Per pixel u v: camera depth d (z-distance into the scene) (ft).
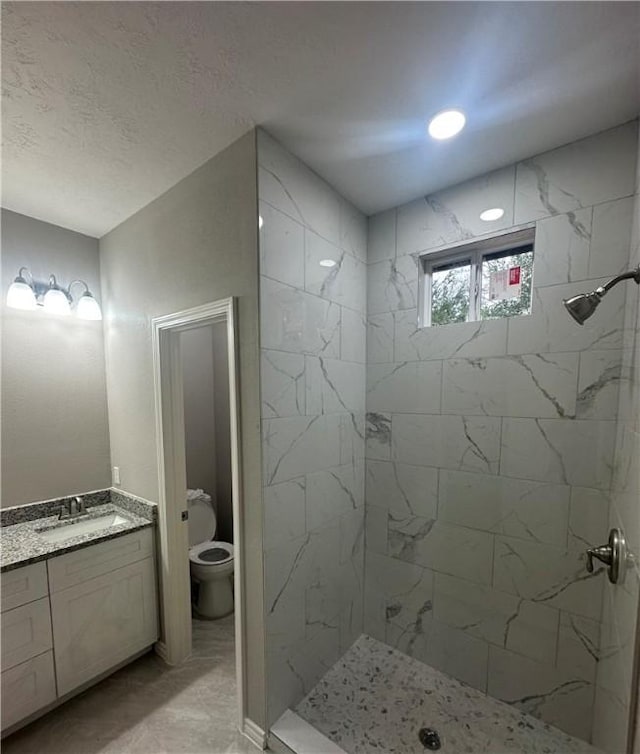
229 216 4.79
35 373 6.57
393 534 6.51
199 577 7.66
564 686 4.90
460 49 3.36
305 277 5.25
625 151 4.35
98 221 6.76
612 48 3.33
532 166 5.00
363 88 3.81
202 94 3.84
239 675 5.00
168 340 6.20
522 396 5.16
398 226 6.34
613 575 3.52
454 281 6.09
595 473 4.62
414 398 6.21
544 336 4.96
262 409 4.59
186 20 3.04
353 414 6.43
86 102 3.92
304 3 2.91
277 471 4.84
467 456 5.66
